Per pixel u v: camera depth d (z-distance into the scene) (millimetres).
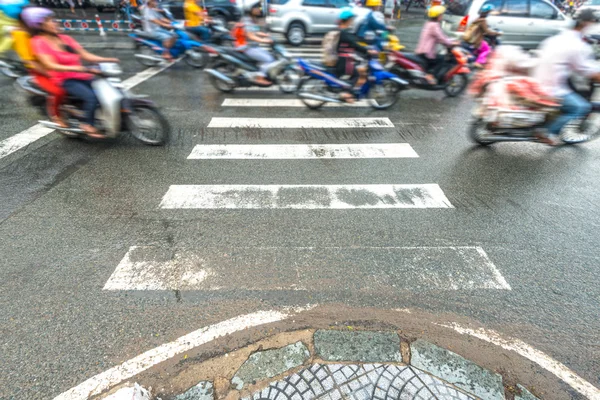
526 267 3088
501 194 4148
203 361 2275
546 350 2396
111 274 2908
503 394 2088
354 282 2902
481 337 2473
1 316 2525
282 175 4488
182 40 9320
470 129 5332
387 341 2395
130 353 2320
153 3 9750
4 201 3791
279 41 12578
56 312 2574
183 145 5215
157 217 3621
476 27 8773
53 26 4246
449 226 3580
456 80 7816
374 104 7242
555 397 2121
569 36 4500
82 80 4488
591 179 4535
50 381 2145
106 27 14875
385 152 5164
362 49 6438
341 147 5301
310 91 6828
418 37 14367
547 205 3959
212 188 4156
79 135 5176
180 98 7301
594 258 3211
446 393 2061
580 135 5594
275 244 3293
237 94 7684
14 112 6211
